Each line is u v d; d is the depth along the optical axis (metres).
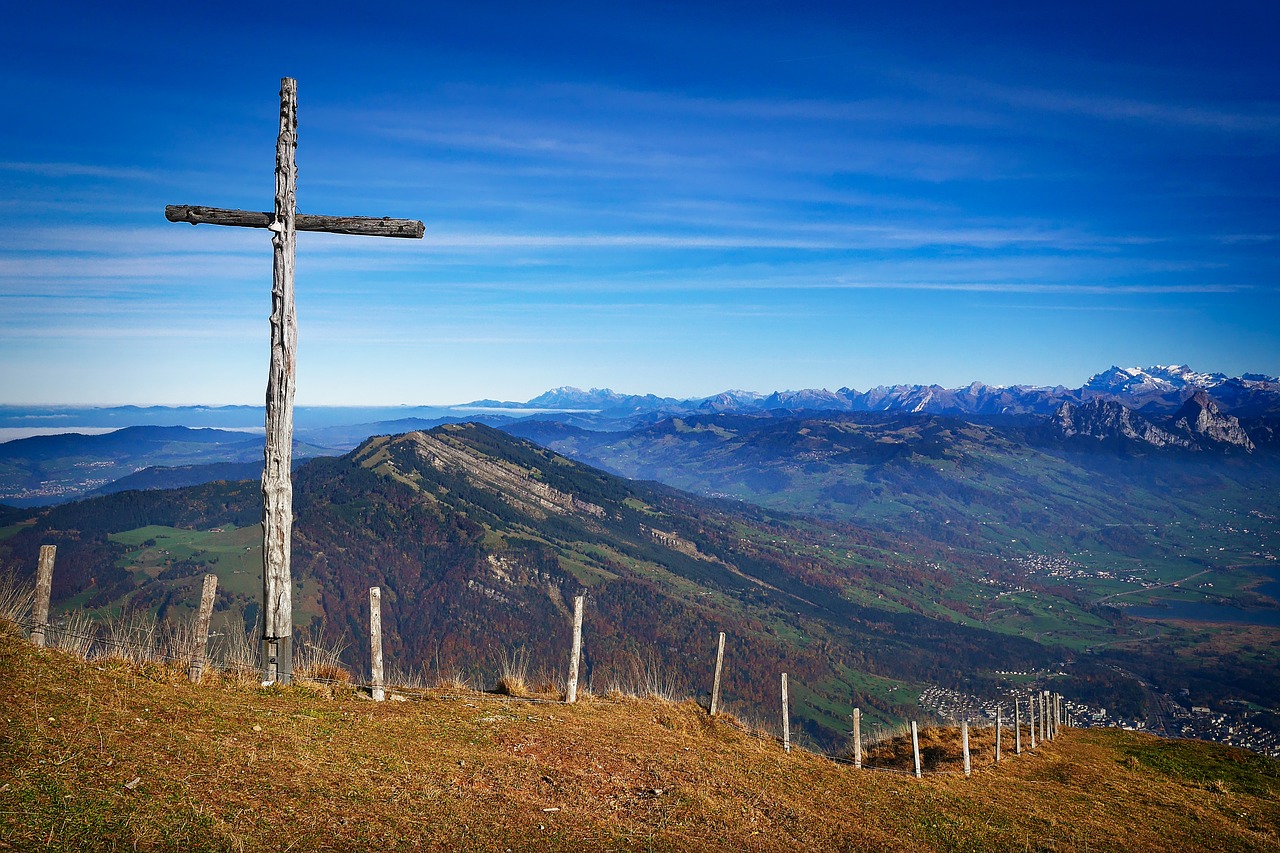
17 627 11.47
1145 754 28.36
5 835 6.54
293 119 14.27
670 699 19.89
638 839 10.66
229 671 13.24
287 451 14.28
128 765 8.45
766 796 14.25
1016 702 27.27
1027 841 15.70
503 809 10.32
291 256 14.28
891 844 13.57
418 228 14.55
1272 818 21.81
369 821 8.81
